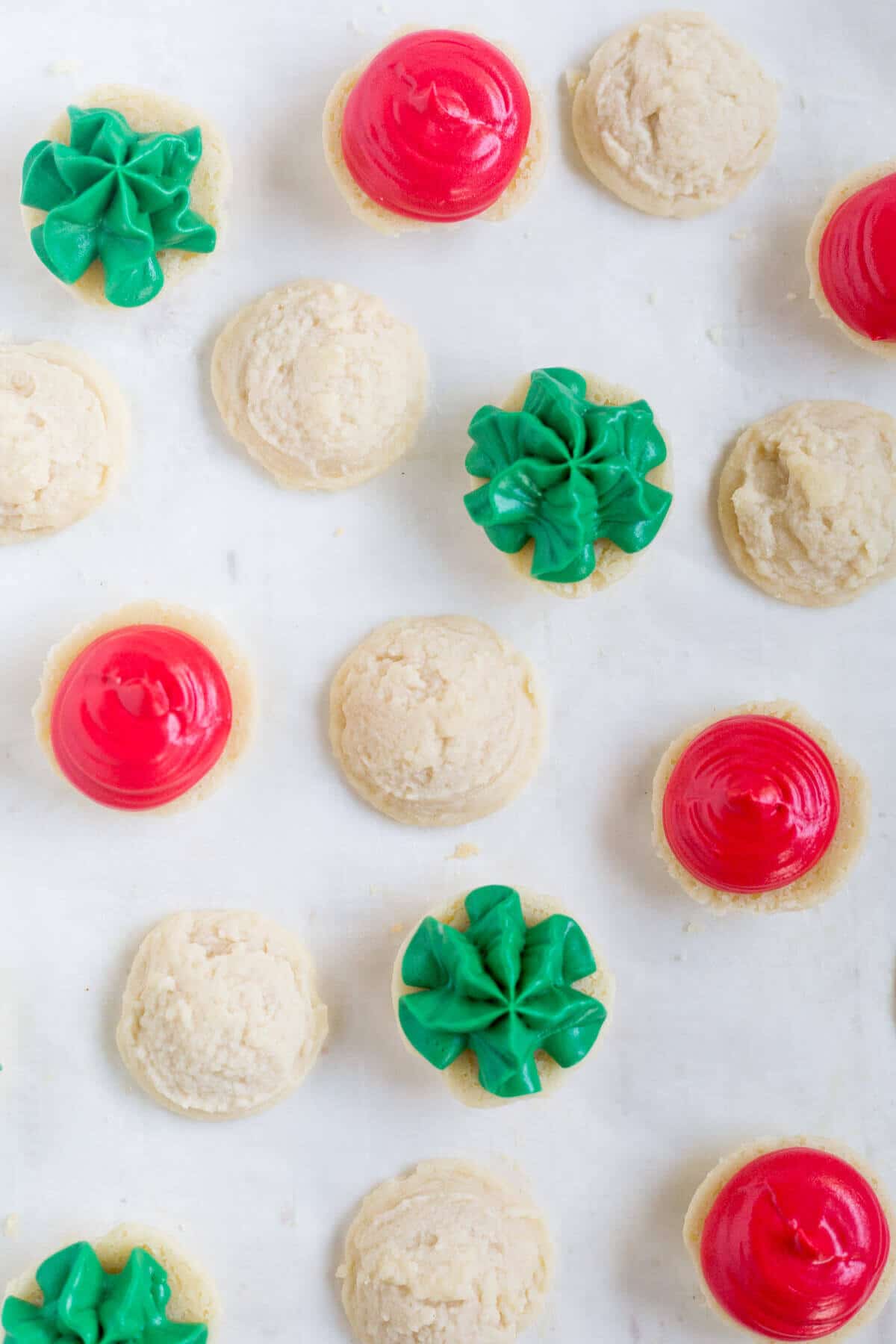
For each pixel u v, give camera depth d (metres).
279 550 0.47
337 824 0.47
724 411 0.48
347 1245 0.46
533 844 0.48
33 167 0.45
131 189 0.45
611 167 0.47
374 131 0.45
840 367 0.48
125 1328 0.44
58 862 0.47
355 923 0.47
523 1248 0.46
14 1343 0.44
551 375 0.46
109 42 0.47
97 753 0.45
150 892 0.47
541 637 0.48
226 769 0.47
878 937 0.48
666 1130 0.47
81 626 0.47
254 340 0.47
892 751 0.48
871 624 0.48
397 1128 0.47
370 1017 0.47
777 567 0.47
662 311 0.48
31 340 0.47
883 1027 0.48
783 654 0.48
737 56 0.47
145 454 0.47
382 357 0.47
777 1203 0.45
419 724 0.46
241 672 0.47
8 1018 0.47
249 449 0.47
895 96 0.48
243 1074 0.46
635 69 0.47
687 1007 0.48
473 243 0.48
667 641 0.48
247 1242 0.47
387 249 0.48
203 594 0.47
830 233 0.47
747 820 0.45
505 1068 0.44
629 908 0.48
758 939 0.48
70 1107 0.47
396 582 0.48
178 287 0.47
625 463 0.45
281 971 0.46
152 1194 0.47
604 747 0.48
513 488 0.45
